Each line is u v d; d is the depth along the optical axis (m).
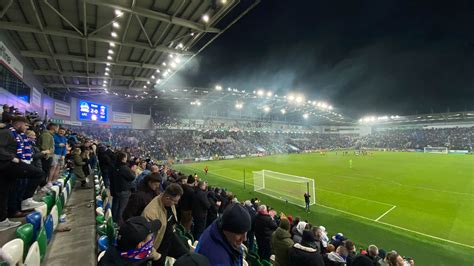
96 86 26.81
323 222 11.75
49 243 3.90
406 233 10.42
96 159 11.66
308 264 3.76
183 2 11.28
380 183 20.47
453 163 33.59
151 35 14.67
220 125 57.72
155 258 2.70
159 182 3.85
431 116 63.91
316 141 73.00
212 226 1.87
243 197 16.25
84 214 5.33
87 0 10.22
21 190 4.07
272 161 38.59
